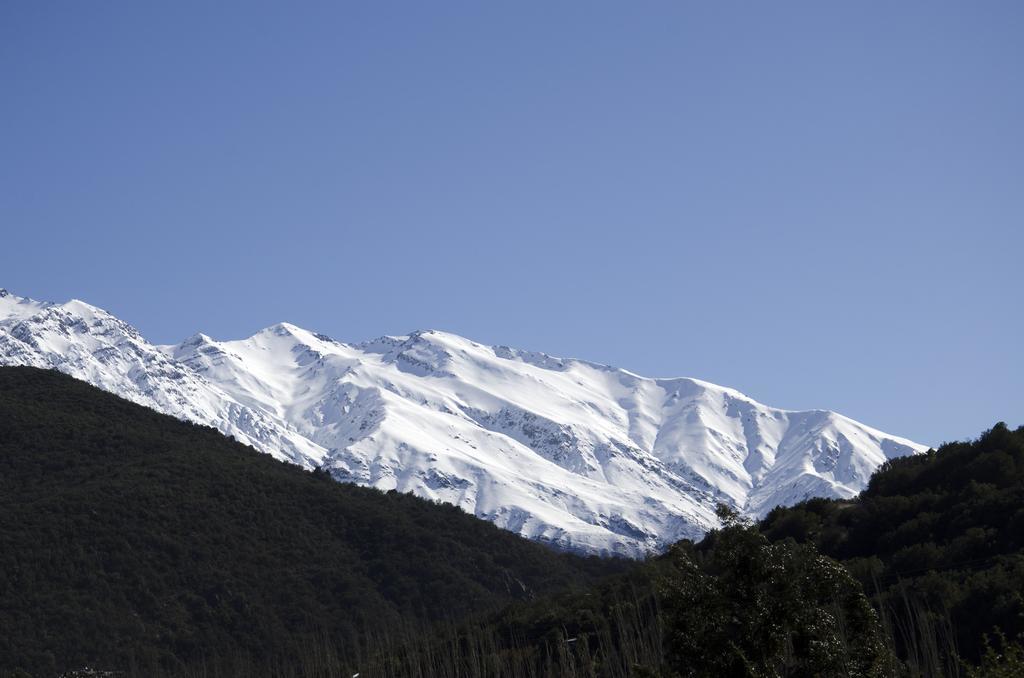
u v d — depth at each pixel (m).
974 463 98.50
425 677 99.44
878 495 105.62
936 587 75.19
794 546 39.75
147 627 122.06
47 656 112.75
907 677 50.94
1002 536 81.94
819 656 35.50
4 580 121.50
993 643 67.38
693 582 37.31
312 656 115.69
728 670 35.38
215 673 111.69
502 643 103.75
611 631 92.38
